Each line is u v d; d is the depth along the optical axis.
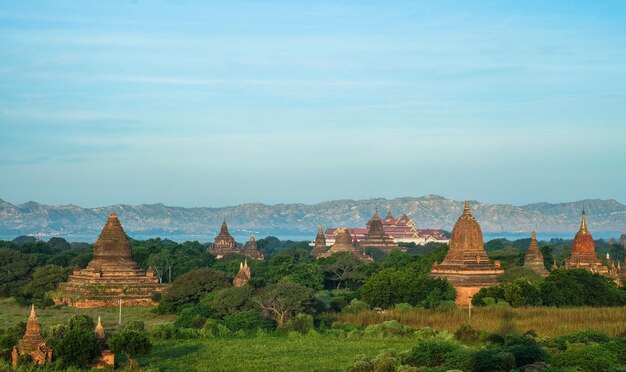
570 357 101.94
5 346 105.06
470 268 170.25
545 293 157.75
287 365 106.31
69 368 99.25
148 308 174.25
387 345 121.19
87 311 169.00
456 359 101.94
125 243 186.12
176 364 107.25
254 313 140.00
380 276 163.25
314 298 150.38
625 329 127.94
